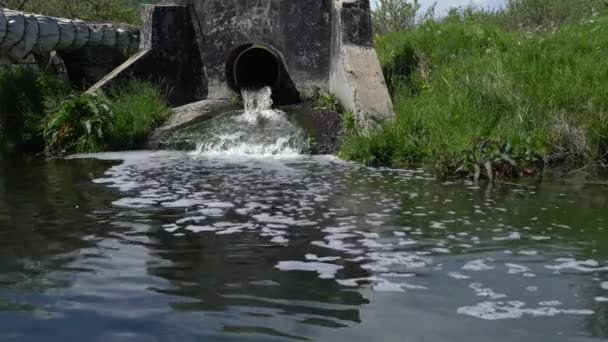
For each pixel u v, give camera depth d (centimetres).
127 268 385
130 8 1938
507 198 600
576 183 679
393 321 304
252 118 1049
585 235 464
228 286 353
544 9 1700
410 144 853
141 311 315
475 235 465
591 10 1675
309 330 292
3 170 779
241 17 1238
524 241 449
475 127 886
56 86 1135
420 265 394
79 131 979
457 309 320
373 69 1037
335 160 852
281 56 1230
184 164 814
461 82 1035
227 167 788
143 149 985
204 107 1145
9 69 1123
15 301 327
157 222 502
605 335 290
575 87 905
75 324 298
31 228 482
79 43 1246
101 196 607
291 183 676
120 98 1118
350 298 335
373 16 1681
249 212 538
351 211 543
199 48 1255
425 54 1237
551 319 308
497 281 364
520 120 864
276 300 332
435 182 688
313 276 371
